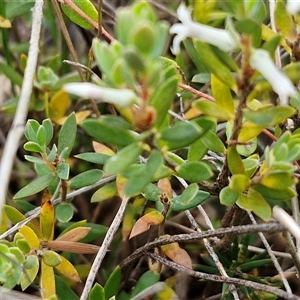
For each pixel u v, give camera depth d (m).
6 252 0.25
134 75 0.22
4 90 0.41
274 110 0.23
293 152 0.23
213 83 0.24
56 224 0.32
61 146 0.29
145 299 0.28
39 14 0.28
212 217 0.33
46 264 0.27
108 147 0.32
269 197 0.24
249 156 0.27
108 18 0.37
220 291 0.30
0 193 0.24
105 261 0.32
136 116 0.23
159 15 0.38
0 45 0.40
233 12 0.23
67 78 0.33
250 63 0.22
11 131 0.25
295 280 0.30
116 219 0.27
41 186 0.28
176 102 0.35
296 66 0.23
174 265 0.27
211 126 0.24
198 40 0.23
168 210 0.28
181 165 0.24
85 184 0.28
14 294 0.26
